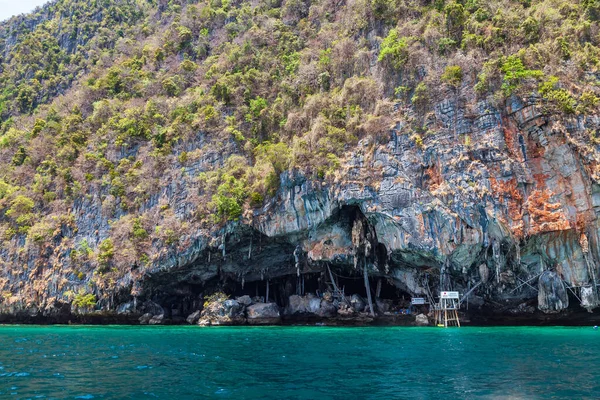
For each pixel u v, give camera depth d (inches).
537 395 731.4
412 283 2153.1
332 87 2498.8
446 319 1979.6
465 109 1996.8
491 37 2091.5
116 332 1902.1
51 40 4658.0
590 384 799.7
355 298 2273.6
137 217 2501.2
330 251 2169.0
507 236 1833.2
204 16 3469.5
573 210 1786.4
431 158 1974.7
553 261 1844.2
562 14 2112.5
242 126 2544.3
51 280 2573.8
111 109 3085.6
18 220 2819.9
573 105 1830.7
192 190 2374.5
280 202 2154.3
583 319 1932.8
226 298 2332.7
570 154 1802.4
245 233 2235.5
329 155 2086.6
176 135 2652.6
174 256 2273.6
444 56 2161.7
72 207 2748.5
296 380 856.3
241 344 1392.7
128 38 3991.1
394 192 1967.3
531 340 1405.0
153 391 780.0
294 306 2351.1
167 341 1505.9
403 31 2341.3
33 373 944.3
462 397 725.3
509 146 1902.1
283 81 2640.3
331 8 2989.7
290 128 2386.8
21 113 4099.4
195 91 2847.0
